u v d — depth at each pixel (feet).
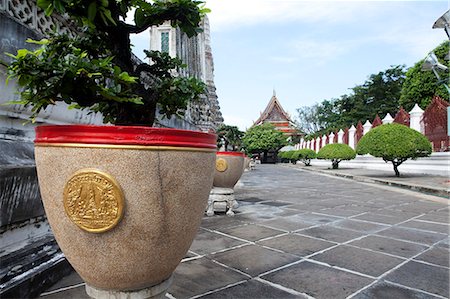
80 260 5.54
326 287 8.99
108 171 5.04
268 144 135.74
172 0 6.24
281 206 22.95
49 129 5.34
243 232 15.02
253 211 20.70
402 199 27.50
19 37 8.96
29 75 5.51
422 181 42.45
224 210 20.86
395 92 117.39
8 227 8.00
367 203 25.09
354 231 15.57
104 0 5.31
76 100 6.00
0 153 8.29
